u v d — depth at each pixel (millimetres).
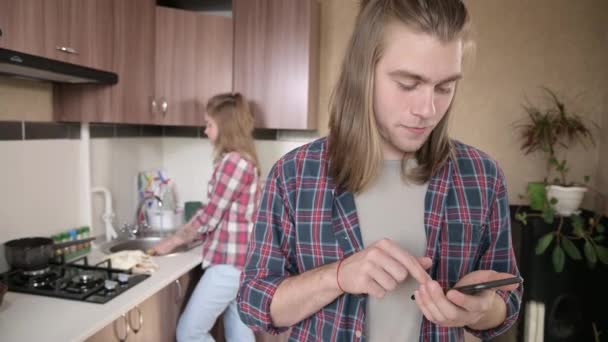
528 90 2303
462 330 852
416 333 787
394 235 799
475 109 2359
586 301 1983
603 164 2182
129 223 2467
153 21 2061
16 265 1570
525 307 2029
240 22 2297
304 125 2264
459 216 806
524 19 2281
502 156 2355
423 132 704
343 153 774
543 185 2143
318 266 804
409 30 647
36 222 1797
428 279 608
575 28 2232
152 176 2543
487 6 2312
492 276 646
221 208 1935
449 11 650
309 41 2238
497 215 824
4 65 1315
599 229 1906
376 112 736
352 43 755
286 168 850
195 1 2418
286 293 745
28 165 1750
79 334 1199
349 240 791
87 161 2061
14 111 1684
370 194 812
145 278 1687
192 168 2744
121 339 1509
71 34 1545
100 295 1471
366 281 625
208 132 2084
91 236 2096
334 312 786
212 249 1963
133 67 1926
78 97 1864
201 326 1942
